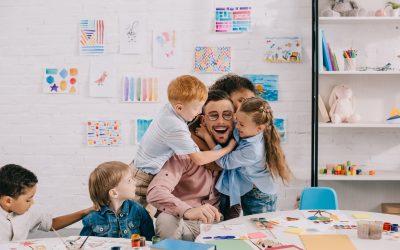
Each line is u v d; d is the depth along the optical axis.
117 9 3.94
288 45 3.82
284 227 2.07
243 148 2.74
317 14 3.54
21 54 4.02
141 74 3.93
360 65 3.80
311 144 3.79
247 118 2.67
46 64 4.00
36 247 1.79
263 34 3.85
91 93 3.96
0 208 2.09
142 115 3.94
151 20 3.92
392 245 1.80
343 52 3.69
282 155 2.88
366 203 3.83
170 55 3.90
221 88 3.43
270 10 3.84
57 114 4.00
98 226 2.17
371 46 3.80
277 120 3.84
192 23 3.89
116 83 3.96
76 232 3.83
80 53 3.97
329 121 3.74
